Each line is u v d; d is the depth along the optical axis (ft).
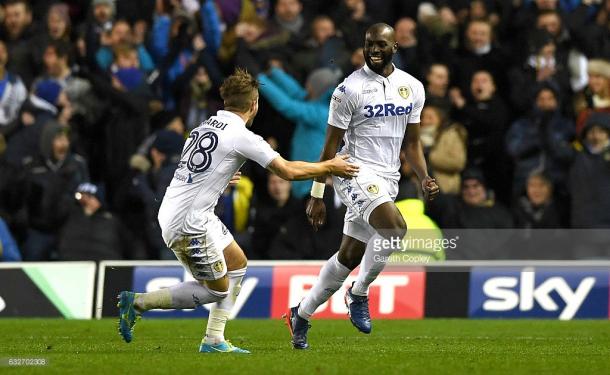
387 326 124.26
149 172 150.51
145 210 148.46
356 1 169.89
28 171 151.84
